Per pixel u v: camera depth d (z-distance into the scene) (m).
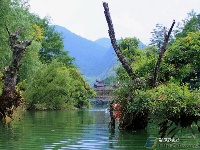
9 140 15.14
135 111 18.72
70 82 61.81
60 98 54.78
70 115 36.81
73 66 83.94
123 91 18.75
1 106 22.20
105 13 19.45
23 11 39.56
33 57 41.25
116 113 20.75
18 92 22.84
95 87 121.81
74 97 71.19
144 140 15.41
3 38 33.41
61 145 13.97
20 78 40.91
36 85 51.88
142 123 19.28
